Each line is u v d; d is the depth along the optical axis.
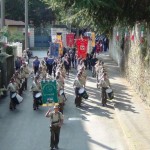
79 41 35.59
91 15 19.78
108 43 64.38
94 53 46.69
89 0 17.42
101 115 22.12
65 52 44.94
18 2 72.25
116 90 29.03
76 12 20.02
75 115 22.19
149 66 22.58
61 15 21.84
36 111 23.25
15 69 34.81
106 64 46.69
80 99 24.27
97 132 18.77
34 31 69.00
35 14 75.12
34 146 16.75
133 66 29.30
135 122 19.62
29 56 48.19
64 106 24.50
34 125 20.11
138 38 26.53
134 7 19.95
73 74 38.59
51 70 36.06
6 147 16.64
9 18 72.44
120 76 36.81
